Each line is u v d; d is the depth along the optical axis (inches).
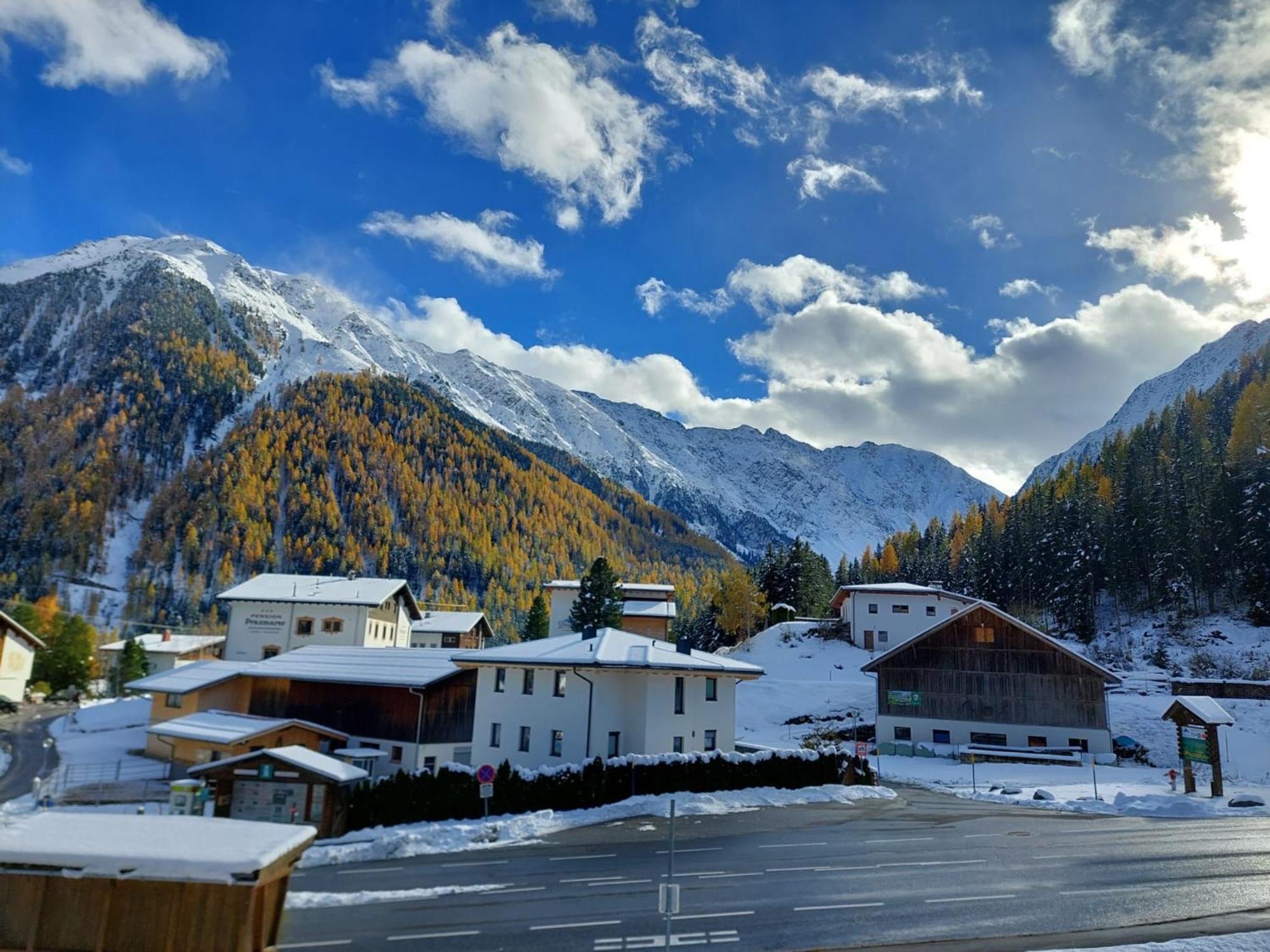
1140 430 6048.2
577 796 1227.2
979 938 650.2
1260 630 3400.6
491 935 652.1
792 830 1119.6
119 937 453.4
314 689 1884.8
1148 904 749.9
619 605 3469.5
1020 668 2251.5
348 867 888.3
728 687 1659.7
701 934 657.6
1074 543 4156.0
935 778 1813.5
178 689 1849.2
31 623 3617.1
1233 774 1911.9
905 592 3516.2
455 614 3661.4
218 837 489.1
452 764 1181.7
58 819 506.3
